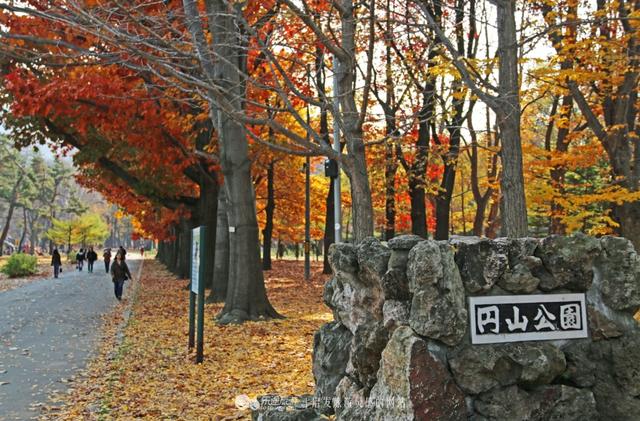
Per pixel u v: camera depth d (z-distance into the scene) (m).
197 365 9.52
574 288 3.74
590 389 3.66
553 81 12.54
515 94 8.67
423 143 19.16
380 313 3.87
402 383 3.38
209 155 15.48
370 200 9.03
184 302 18.98
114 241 137.00
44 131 20.31
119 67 14.38
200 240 9.91
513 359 3.51
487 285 3.57
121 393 7.96
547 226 32.03
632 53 12.64
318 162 32.91
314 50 11.34
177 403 7.35
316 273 32.25
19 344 12.13
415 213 20.02
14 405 7.48
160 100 16.41
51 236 70.31
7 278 36.53
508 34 9.03
